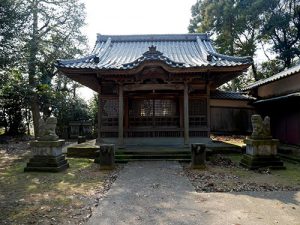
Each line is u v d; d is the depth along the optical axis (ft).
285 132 47.29
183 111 49.62
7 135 80.84
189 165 35.58
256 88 61.05
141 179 27.89
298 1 85.56
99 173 31.17
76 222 16.58
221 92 69.62
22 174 30.73
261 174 30.09
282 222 16.47
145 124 49.90
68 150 42.98
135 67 41.27
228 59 46.44
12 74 55.47
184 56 52.34
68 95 86.48
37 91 73.05
